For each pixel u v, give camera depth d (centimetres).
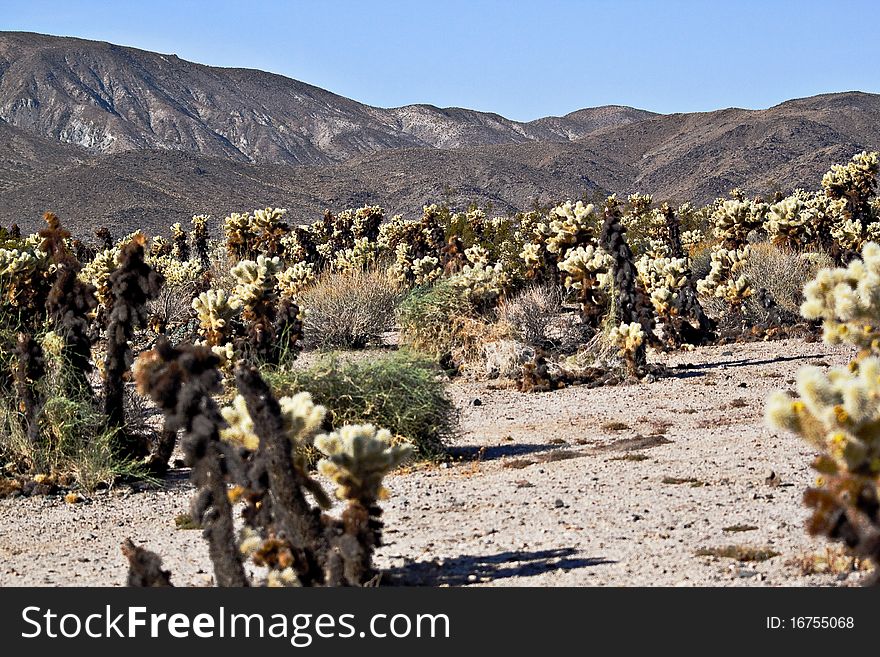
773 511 777
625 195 17862
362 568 614
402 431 1134
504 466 1066
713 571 644
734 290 2106
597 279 1845
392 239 3434
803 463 939
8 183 15012
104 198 12900
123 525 943
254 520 616
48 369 1184
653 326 1766
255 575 693
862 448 484
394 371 1166
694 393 1466
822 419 507
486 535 782
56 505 1029
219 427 586
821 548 668
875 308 742
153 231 11662
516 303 1936
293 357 1455
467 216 3400
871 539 474
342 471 622
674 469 956
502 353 1766
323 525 609
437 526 825
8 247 1947
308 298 2223
